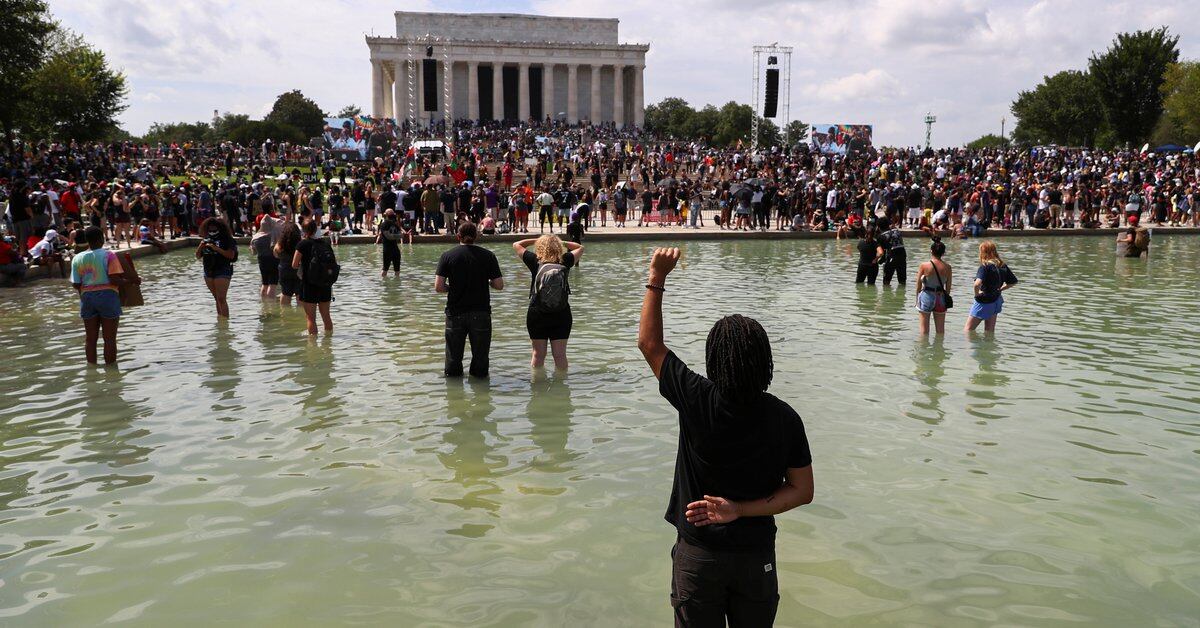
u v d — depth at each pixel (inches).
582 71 4242.1
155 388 343.0
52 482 236.2
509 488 230.4
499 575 178.7
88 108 2517.2
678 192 1422.2
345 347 426.9
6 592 172.1
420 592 171.0
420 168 1664.6
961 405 316.5
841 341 443.8
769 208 1306.6
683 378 119.0
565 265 374.6
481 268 352.8
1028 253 1023.6
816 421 294.8
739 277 756.6
